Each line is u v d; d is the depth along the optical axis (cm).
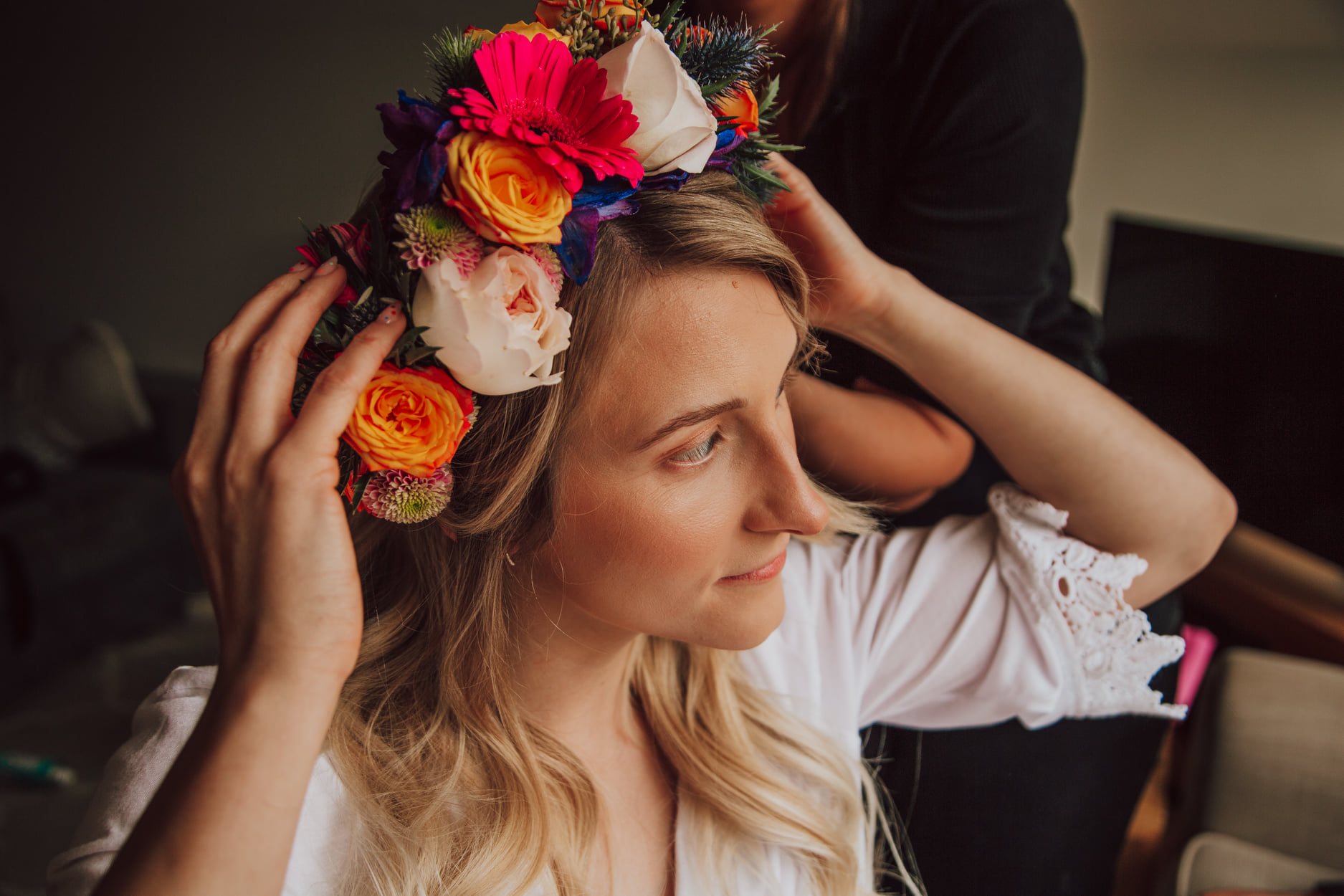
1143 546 89
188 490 55
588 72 57
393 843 72
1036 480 89
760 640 71
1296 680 173
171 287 391
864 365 109
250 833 50
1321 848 157
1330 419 125
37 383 331
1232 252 131
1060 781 112
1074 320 130
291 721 51
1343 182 254
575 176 55
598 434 64
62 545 280
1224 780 165
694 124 61
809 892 85
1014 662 90
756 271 64
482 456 67
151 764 68
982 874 112
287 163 363
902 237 107
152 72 368
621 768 85
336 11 339
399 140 57
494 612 74
